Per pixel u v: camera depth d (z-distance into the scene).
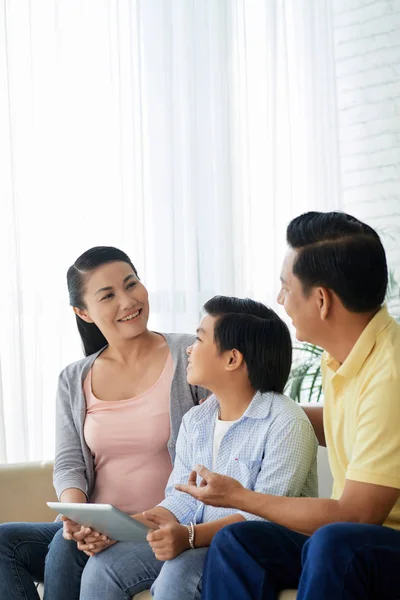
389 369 1.88
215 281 4.03
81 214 3.69
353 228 1.95
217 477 1.92
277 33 4.17
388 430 1.83
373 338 1.95
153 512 2.24
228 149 4.04
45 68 3.64
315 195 4.25
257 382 2.25
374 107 4.32
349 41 4.39
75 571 2.31
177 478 2.34
